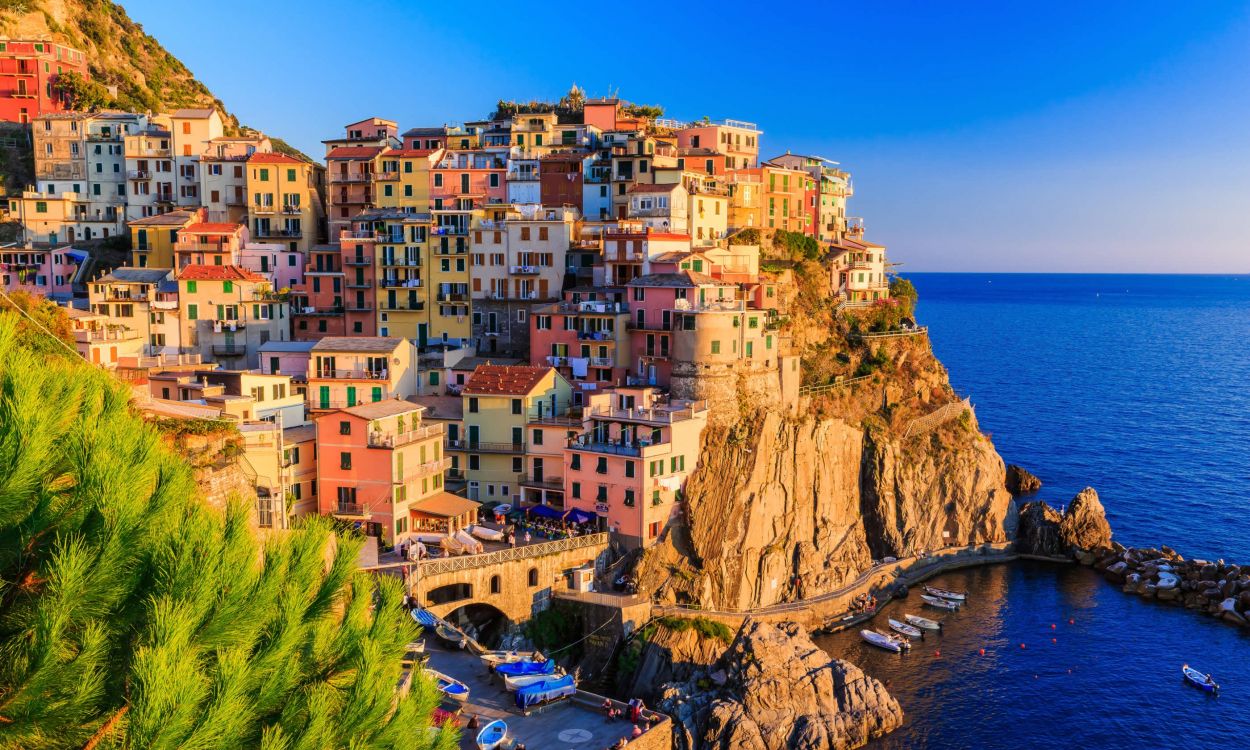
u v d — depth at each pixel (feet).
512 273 469.57
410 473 335.67
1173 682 351.46
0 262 501.15
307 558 93.45
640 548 350.64
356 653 92.53
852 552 421.18
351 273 495.00
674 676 315.99
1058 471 623.36
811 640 371.76
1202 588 422.00
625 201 506.07
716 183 522.06
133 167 565.94
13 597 72.02
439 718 118.42
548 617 328.08
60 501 75.61
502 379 386.93
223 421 261.24
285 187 542.57
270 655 81.15
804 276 501.15
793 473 405.39
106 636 71.46
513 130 564.71
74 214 568.41
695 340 386.73
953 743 309.83
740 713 291.58
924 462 466.70
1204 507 546.67
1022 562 469.16
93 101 629.92
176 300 460.14
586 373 417.08
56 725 66.90
